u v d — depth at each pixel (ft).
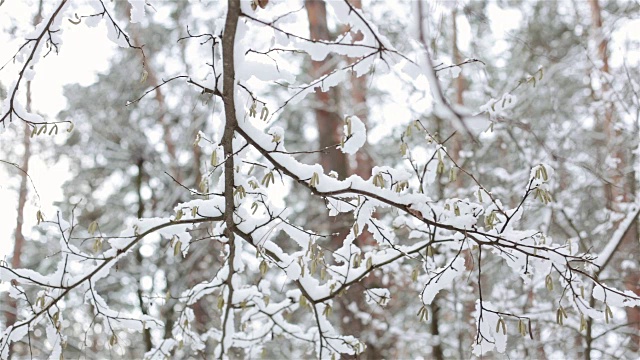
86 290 12.87
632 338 23.53
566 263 11.31
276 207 12.12
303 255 12.39
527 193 10.87
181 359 30.55
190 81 10.00
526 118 25.36
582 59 23.90
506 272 23.85
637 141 21.44
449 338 28.45
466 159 24.99
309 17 27.73
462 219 11.17
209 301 34.19
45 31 10.55
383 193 10.92
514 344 23.18
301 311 33.55
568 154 23.22
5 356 13.61
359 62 10.19
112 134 34.71
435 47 9.48
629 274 23.06
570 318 20.18
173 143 35.19
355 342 13.71
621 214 20.29
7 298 29.45
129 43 10.64
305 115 38.06
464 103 26.66
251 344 15.25
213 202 11.93
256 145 10.55
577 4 31.50
